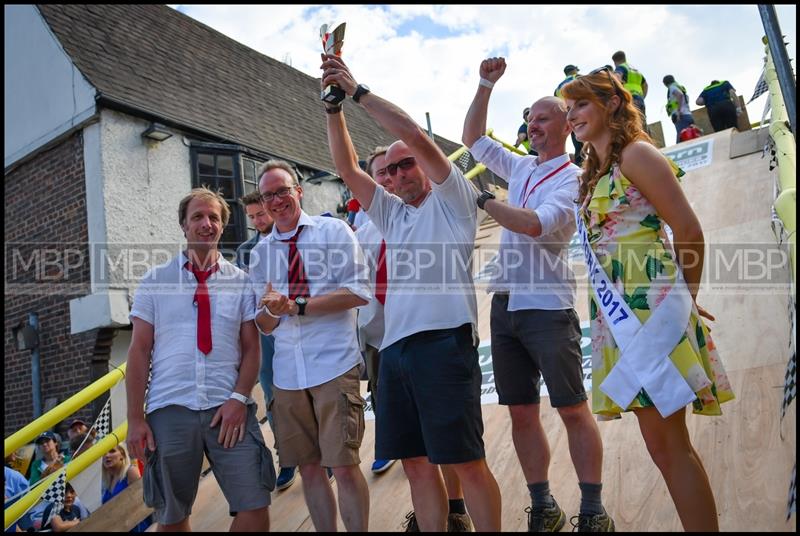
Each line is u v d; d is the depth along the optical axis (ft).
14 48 31.19
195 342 10.06
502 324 9.90
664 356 7.13
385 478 12.07
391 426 8.76
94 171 27.73
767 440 9.66
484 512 8.12
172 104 31.22
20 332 29.94
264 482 9.74
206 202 10.69
